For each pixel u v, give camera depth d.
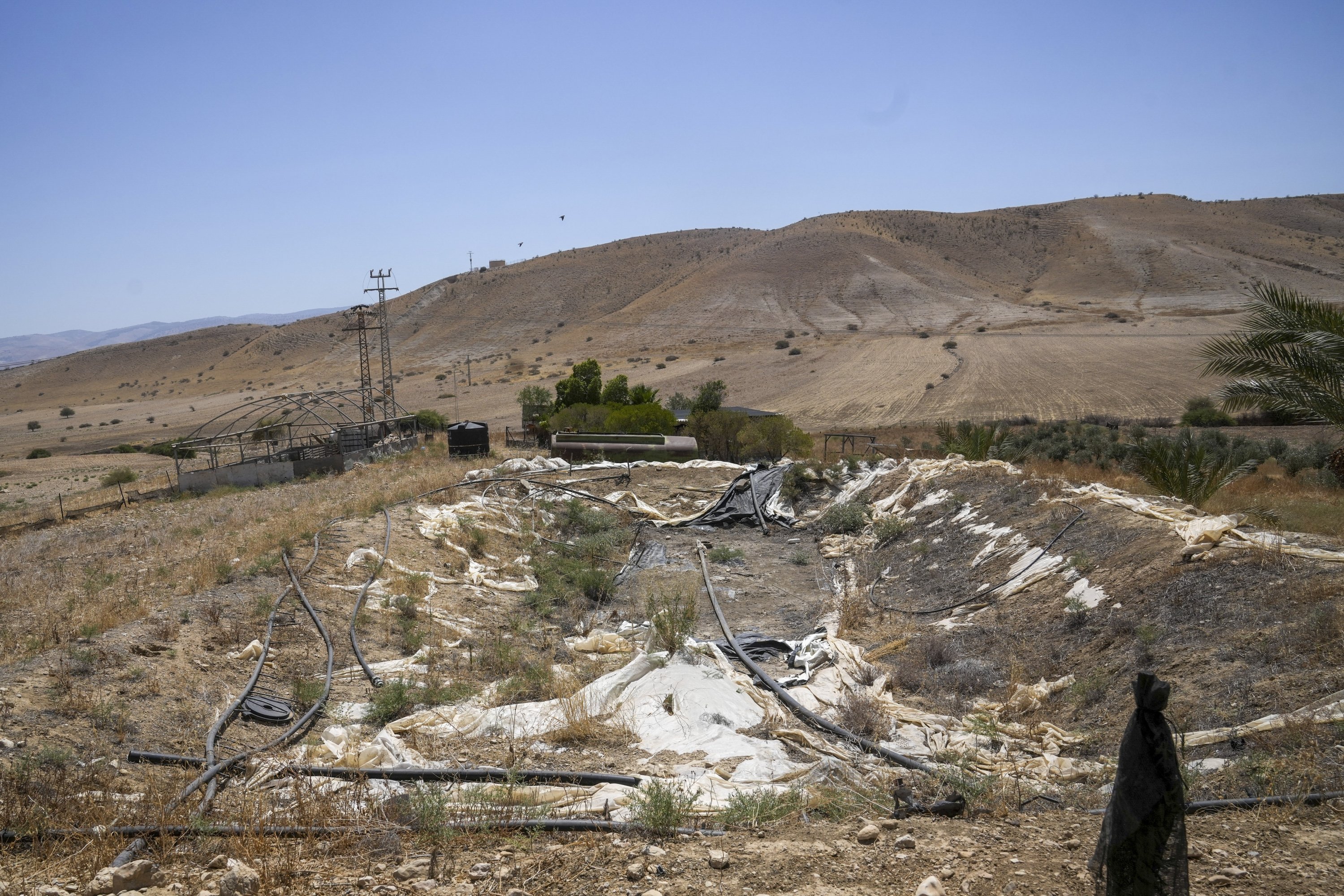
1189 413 54.38
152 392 178.38
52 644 9.76
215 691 9.03
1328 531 11.99
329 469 37.28
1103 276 167.62
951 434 28.14
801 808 6.14
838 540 19.44
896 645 11.73
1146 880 3.29
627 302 182.25
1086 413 63.53
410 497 21.69
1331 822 5.04
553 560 17.55
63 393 193.00
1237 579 9.68
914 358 101.25
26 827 5.45
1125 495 14.27
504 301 193.25
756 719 8.94
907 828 5.45
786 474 24.42
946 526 17.41
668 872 4.68
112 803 6.05
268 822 5.80
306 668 10.26
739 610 14.81
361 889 4.59
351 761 7.50
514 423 81.25
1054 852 4.85
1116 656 9.54
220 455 50.19
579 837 5.40
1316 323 12.58
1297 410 13.35
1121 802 3.38
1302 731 6.45
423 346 172.38
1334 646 7.62
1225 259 164.00
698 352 128.12
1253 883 4.26
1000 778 6.83
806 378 94.81
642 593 15.81
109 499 35.78
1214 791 5.84
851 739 8.41
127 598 12.02
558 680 10.02
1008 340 108.56
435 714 8.77
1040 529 14.29
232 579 13.35
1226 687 7.81
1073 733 8.27
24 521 30.08
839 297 161.75
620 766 7.45
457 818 5.79
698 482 26.02
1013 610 12.13
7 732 7.20
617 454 31.02
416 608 12.94
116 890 4.54
